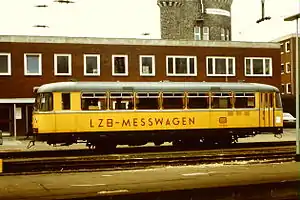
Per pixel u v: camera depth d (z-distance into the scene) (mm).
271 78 39688
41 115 21984
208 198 10625
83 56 35125
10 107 33875
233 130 24344
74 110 22156
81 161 18297
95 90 22438
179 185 12750
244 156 20062
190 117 23609
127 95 22828
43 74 34375
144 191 11492
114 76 35719
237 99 24469
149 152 22422
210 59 38062
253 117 24656
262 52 39562
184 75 37250
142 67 36406
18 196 11617
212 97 24047
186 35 61875
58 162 18125
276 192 11141
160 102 23234
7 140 31797
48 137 21938
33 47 34250
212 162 18578
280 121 25141
